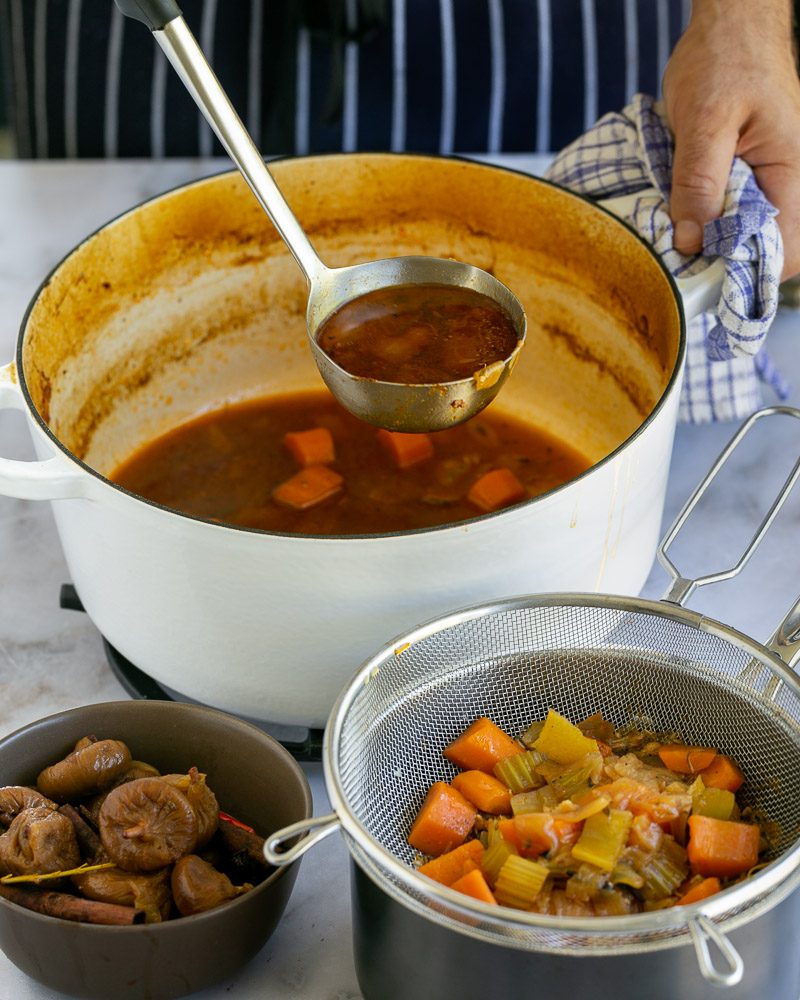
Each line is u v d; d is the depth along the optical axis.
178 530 0.92
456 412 1.06
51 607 1.26
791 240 1.31
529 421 1.48
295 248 1.12
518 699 1.00
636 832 0.86
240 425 1.46
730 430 1.43
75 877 0.89
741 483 1.36
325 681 1.00
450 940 0.77
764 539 1.29
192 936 0.84
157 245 1.37
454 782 0.96
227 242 1.43
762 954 0.78
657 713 1.00
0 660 1.20
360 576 0.92
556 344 1.44
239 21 1.79
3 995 0.91
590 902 0.84
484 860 0.87
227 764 0.97
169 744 0.98
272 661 0.99
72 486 0.95
